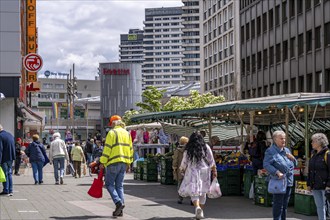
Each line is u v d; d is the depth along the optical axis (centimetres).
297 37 5625
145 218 1302
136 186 2280
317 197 1095
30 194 1880
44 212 1377
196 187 1257
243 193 1862
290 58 5788
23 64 4069
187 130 3094
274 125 2720
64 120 14262
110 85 15850
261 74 6562
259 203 1587
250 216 1362
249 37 6931
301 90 5591
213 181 1284
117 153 1293
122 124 1327
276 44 6147
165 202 1662
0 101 3641
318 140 1088
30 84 5222
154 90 7912
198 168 1267
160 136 3538
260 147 1755
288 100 1573
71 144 3662
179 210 1464
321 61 5141
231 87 8044
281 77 6000
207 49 9238
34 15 4781
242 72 7200
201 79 9519
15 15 3653
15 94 3634
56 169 2400
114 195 1303
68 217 1287
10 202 1612
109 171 1298
